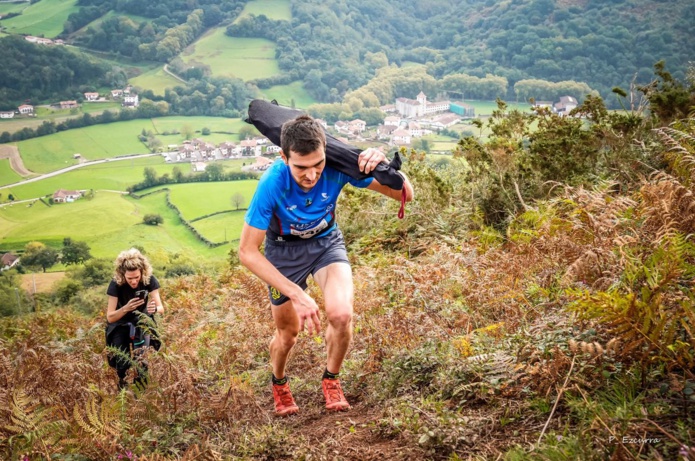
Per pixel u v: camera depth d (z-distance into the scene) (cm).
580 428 277
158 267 3484
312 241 387
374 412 386
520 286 479
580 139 775
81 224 10394
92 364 526
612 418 268
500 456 278
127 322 552
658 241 364
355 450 337
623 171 702
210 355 592
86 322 1009
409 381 400
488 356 366
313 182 350
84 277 5034
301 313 353
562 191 736
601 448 259
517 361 342
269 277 362
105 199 11819
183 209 10806
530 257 497
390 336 451
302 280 394
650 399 292
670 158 499
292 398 429
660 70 813
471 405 346
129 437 387
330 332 390
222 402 418
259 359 592
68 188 12950
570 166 775
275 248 387
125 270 554
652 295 311
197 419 423
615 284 348
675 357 300
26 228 10525
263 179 364
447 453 307
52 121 17750
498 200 842
